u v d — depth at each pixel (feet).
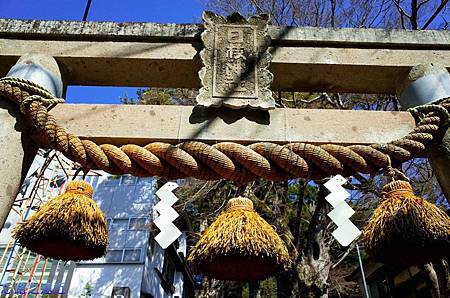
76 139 7.81
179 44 9.68
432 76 9.06
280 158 7.77
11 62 9.52
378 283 46.09
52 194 36.35
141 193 46.70
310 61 9.51
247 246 7.09
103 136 8.25
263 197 34.91
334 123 8.63
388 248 7.91
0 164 7.57
